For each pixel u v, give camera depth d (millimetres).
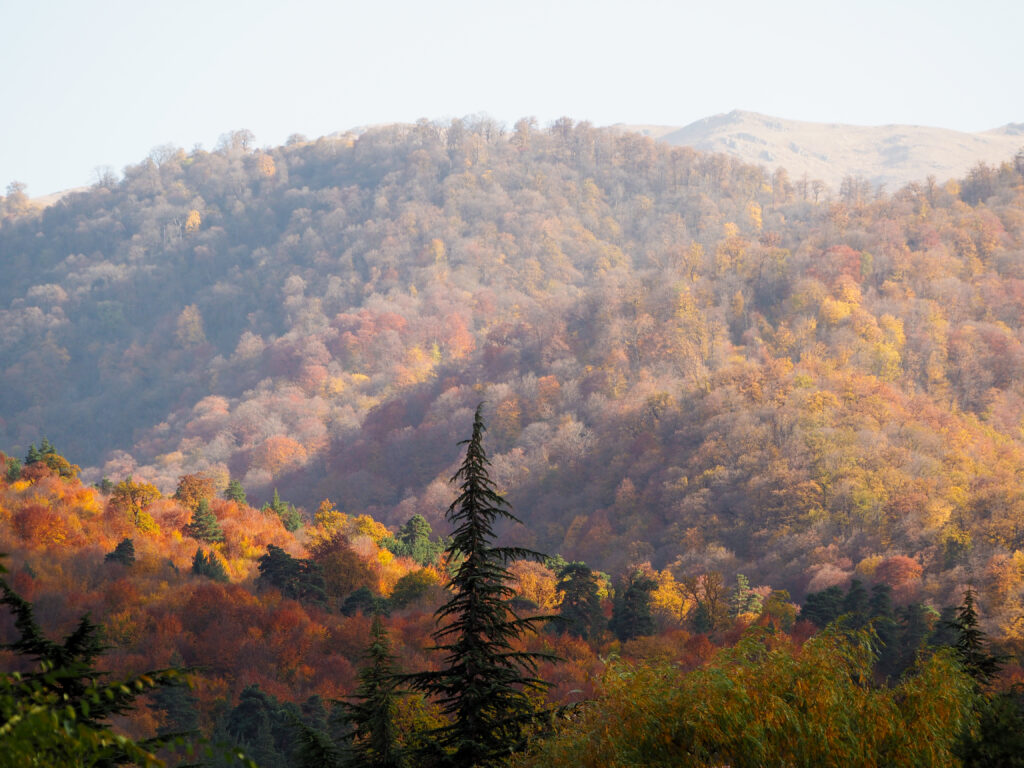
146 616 83062
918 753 9273
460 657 14305
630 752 10086
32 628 12859
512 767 12359
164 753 43625
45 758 5723
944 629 70812
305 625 84438
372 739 18703
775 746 9484
